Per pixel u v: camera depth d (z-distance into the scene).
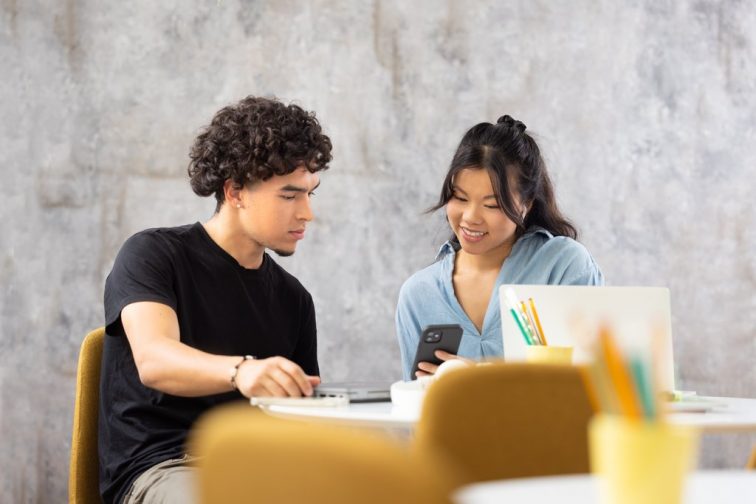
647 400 0.89
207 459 0.79
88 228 3.98
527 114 4.41
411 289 3.25
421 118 4.29
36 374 3.93
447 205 3.06
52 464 3.94
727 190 4.63
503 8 4.39
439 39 4.32
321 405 2.03
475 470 1.44
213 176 2.52
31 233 3.94
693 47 4.60
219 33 4.11
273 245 2.52
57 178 3.96
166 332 2.34
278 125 2.47
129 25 4.03
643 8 4.54
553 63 4.44
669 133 4.57
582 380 1.48
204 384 2.15
